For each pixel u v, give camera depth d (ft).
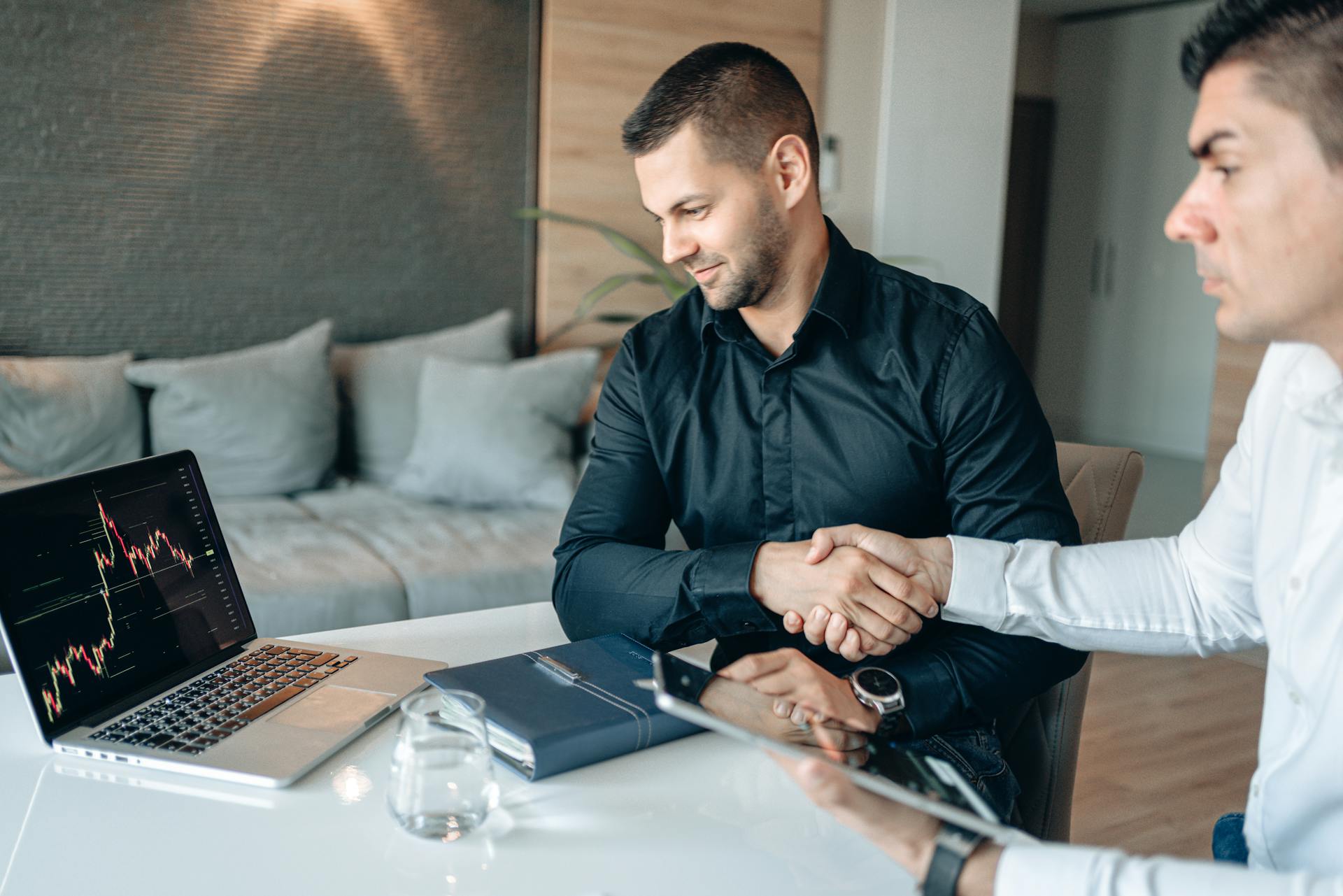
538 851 2.60
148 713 3.24
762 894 2.45
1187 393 21.93
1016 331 24.39
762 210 3.95
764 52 3.98
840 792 2.42
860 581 3.59
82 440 9.42
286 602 7.75
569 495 10.12
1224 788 7.98
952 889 2.34
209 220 10.87
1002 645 3.71
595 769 3.03
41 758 3.03
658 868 2.54
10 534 3.08
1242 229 2.30
